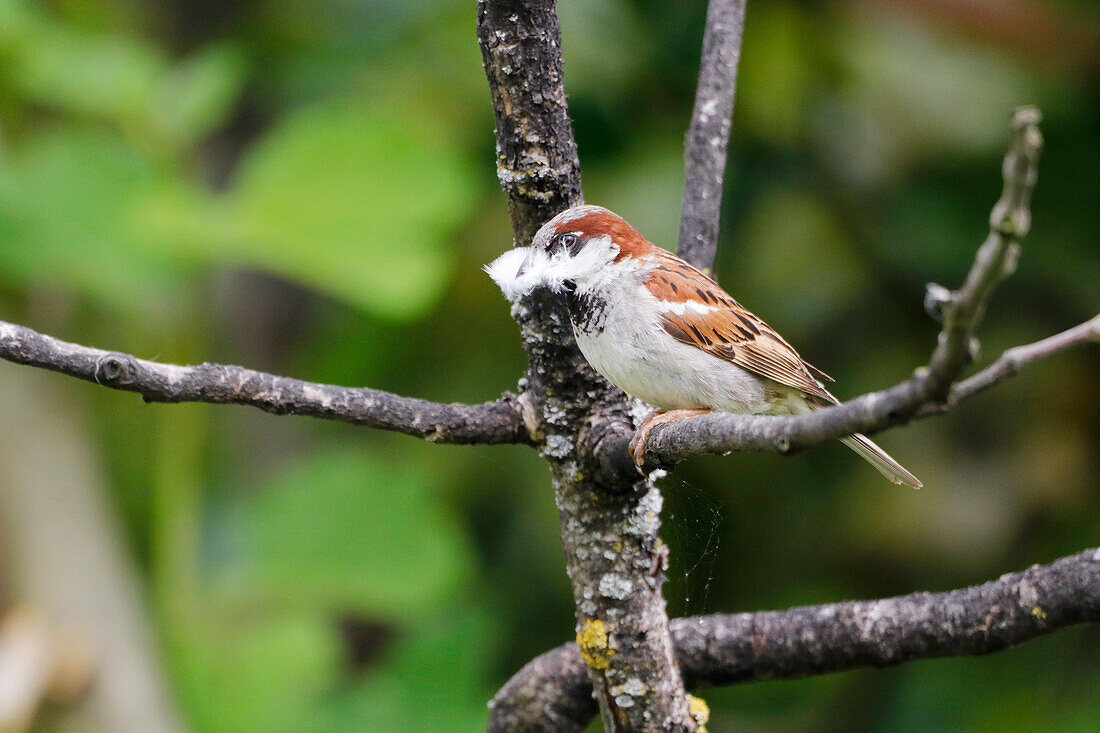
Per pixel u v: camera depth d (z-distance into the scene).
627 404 4.46
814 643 4.41
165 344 8.71
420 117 9.68
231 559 8.79
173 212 7.59
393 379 9.72
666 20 9.34
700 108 5.53
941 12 8.40
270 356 11.30
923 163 9.33
